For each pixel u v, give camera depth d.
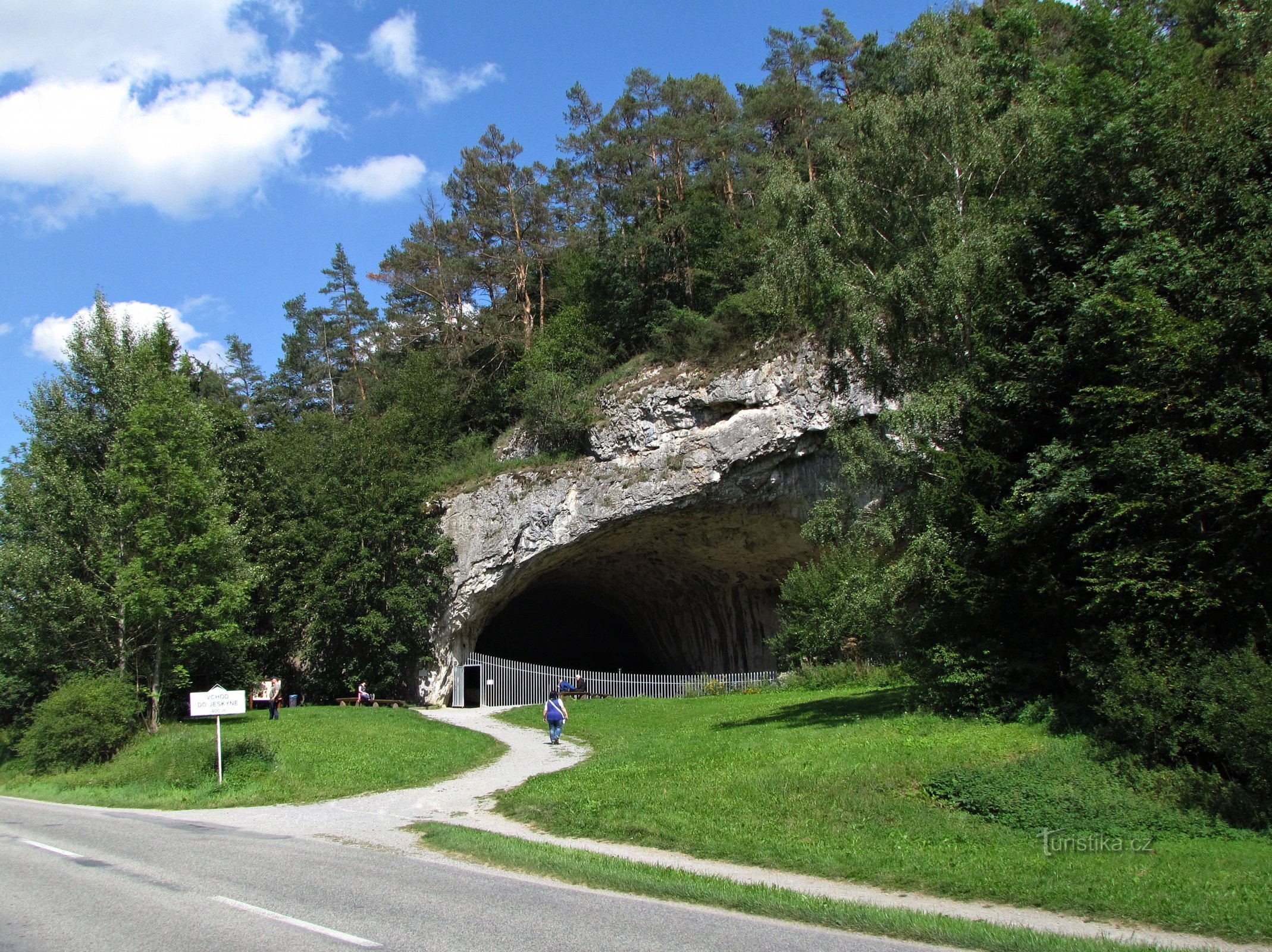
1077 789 11.49
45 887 8.41
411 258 50.69
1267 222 14.79
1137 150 16.33
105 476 26.11
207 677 30.88
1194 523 13.65
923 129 20.06
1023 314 17.42
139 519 25.88
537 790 14.98
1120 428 14.53
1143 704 12.48
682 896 8.16
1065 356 16.02
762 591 45.97
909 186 20.28
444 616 39.94
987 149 19.44
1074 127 17.20
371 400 55.56
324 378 65.94
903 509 18.69
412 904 7.68
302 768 18.52
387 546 38.81
